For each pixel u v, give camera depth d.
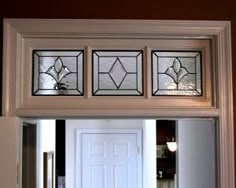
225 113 2.02
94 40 2.08
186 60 2.12
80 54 2.09
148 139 5.53
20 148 2.00
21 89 2.02
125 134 5.71
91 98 2.05
